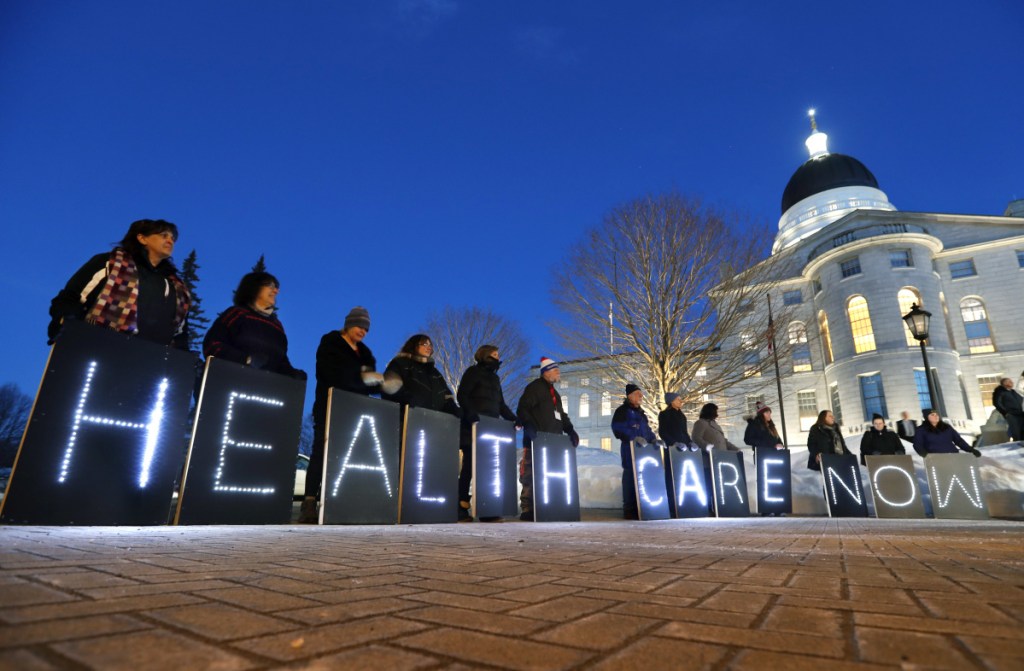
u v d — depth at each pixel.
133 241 3.86
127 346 3.46
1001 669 0.87
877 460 8.85
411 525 4.68
